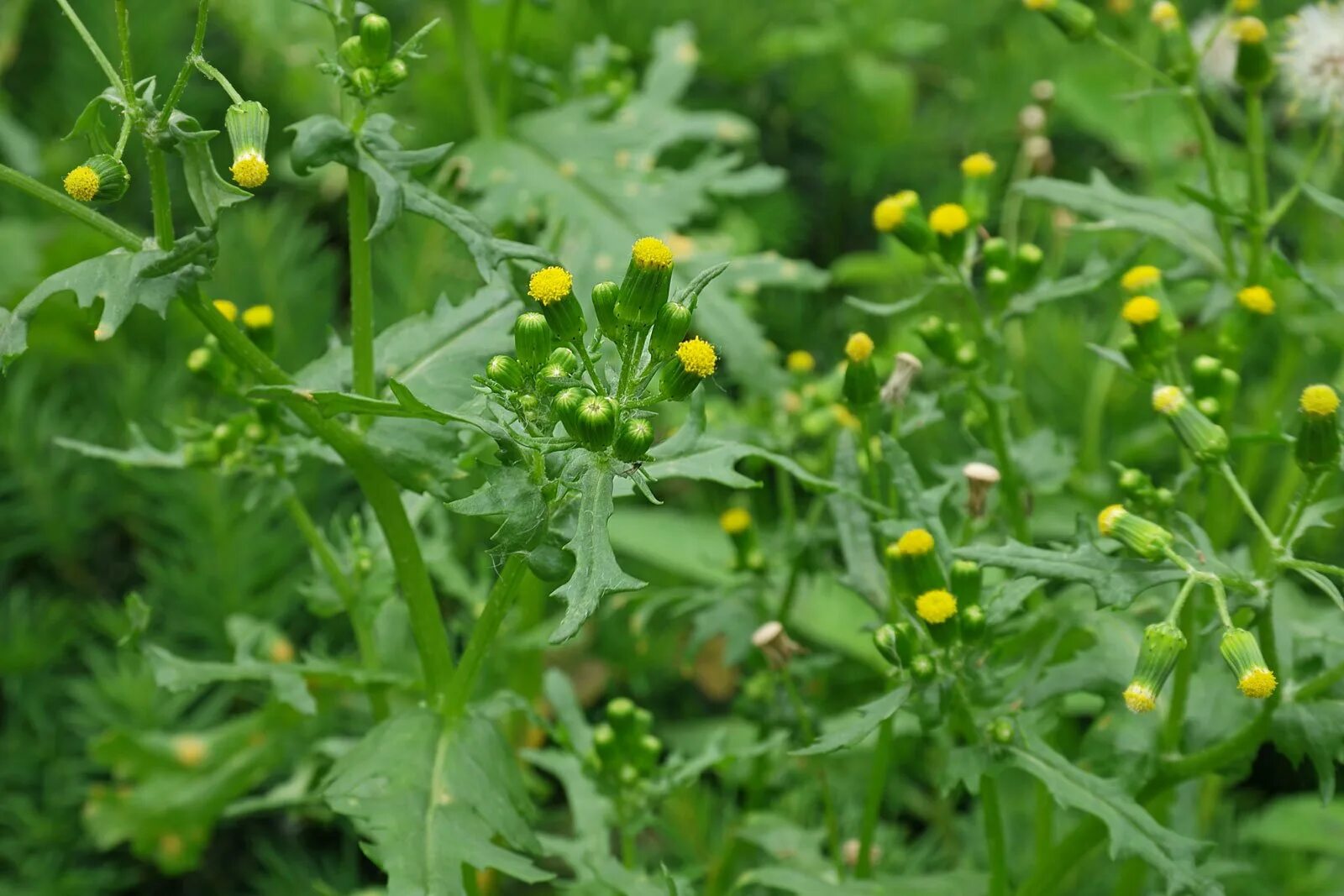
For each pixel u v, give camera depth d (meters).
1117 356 0.60
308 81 0.82
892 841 0.69
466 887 0.61
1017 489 0.62
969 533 0.62
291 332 0.74
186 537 0.71
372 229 0.57
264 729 0.69
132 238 0.56
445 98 0.80
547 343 0.55
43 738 0.70
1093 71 0.83
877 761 0.62
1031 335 0.77
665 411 0.68
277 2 0.83
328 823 0.71
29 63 0.90
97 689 0.70
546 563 0.56
